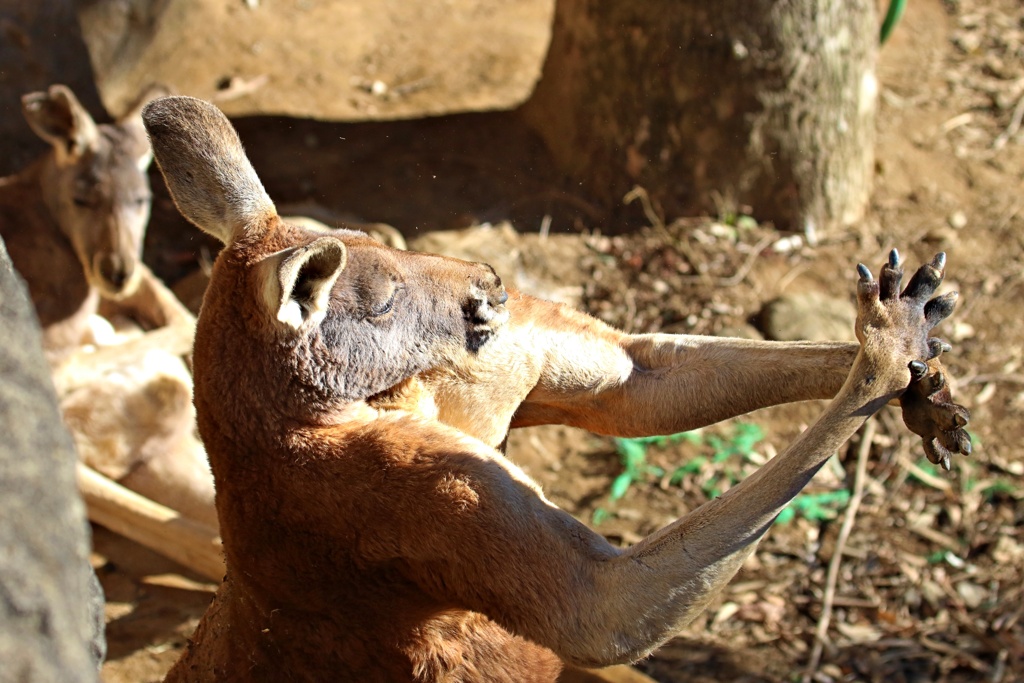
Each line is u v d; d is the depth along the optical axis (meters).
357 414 2.66
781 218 7.01
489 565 2.48
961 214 7.18
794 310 6.37
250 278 2.63
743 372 2.95
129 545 4.96
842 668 4.74
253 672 2.80
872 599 5.08
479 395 2.83
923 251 6.91
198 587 4.80
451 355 2.76
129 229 5.74
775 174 6.90
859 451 5.73
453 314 2.76
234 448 2.63
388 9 8.78
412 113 7.74
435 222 6.86
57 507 1.46
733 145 6.82
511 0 9.00
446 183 7.16
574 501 5.52
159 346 5.77
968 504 5.49
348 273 2.68
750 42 6.59
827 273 6.73
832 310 6.41
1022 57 8.50
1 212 5.75
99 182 5.65
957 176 7.47
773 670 4.71
